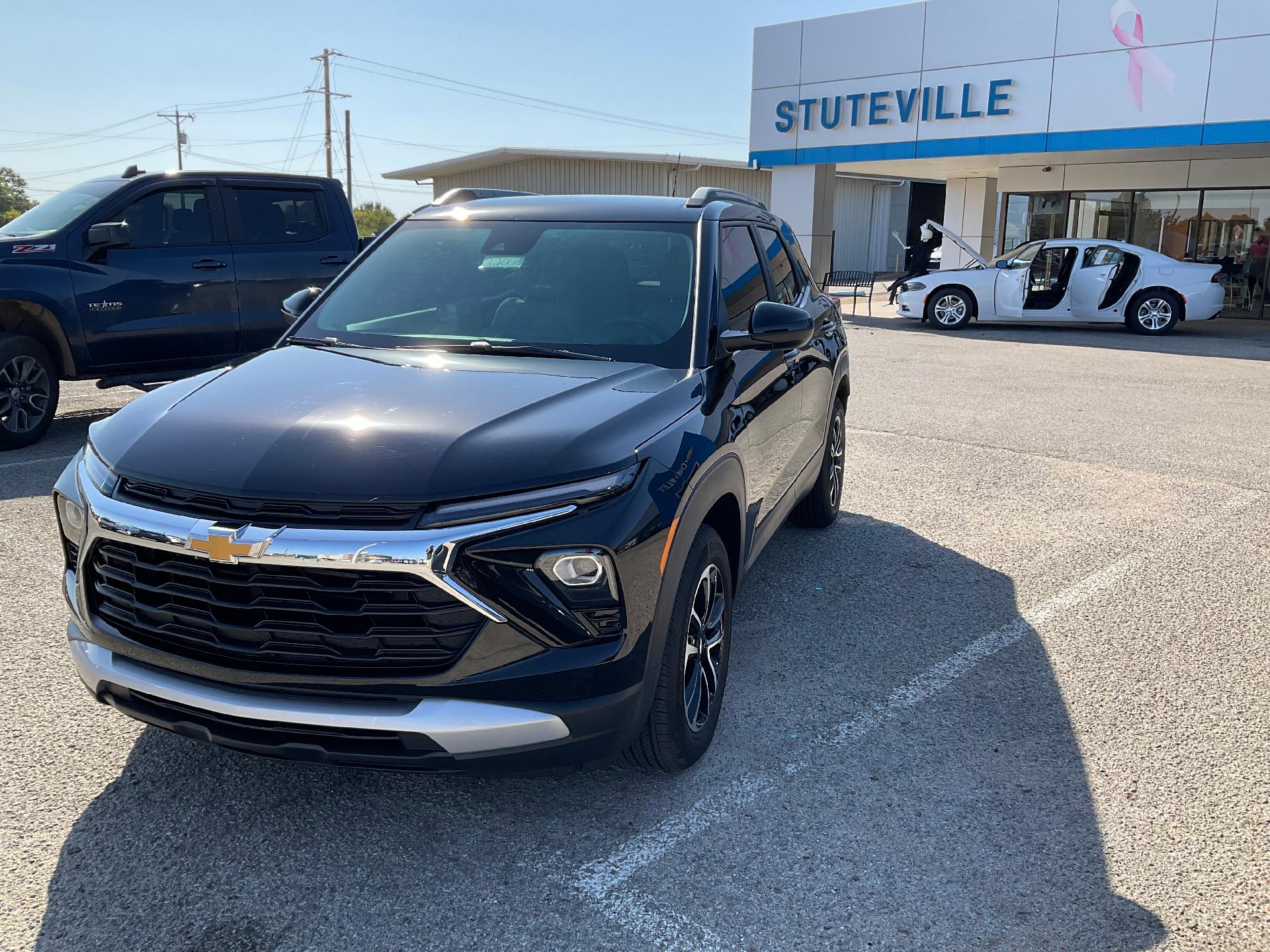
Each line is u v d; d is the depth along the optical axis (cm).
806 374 450
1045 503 626
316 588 238
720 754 325
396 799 297
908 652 407
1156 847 277
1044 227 2192
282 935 240
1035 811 294
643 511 260
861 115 1959
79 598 275
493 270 379
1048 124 1736
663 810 293
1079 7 1672
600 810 293
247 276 820
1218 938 241
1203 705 362
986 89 1794
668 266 367
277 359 336
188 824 282
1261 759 324
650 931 243
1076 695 370
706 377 325
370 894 255
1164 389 1066
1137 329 1652
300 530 237
